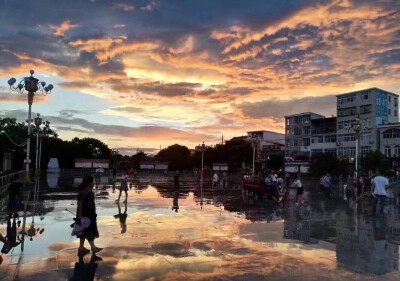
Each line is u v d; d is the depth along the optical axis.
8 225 11.12
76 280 6.08
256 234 10.18
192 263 7.15
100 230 10.46
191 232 10.30
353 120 73.44
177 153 102.19
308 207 17.78
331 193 29.20
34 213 13.73
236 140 101.62
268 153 93.94
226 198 21.66
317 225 12.01
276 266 7.03
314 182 49.69
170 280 6.14
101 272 6.52
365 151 70.31
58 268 6.73
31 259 7.33
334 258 7.66
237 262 7.26
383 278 6.37
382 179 14.70
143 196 22.08
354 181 26.94
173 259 7.42
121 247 8.39
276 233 10.40
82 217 7.86
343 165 56.56
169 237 9.56
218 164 66.38
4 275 6.31
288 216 14.20
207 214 14.19
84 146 90.75
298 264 7.16
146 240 9.16
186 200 19.92
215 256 7.68
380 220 13.32
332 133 78.50
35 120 43.00
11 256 7.54
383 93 72.19
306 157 78.25
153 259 7.40
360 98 72.69
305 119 85.69
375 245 8.96
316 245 8.90
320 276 6.45
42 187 27.80
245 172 58.78
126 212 14.41
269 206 17.88
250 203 19.14
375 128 69.50
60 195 21.16
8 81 27.52
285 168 68.56
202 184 37.56
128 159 118.31
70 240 9.08
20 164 52.75
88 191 8.09
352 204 19.64
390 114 73.31
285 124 90.75
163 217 13.13
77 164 60.25
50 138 85.00
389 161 60.53
